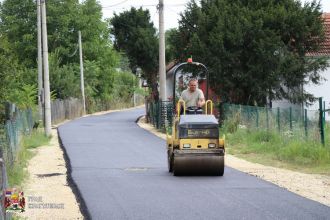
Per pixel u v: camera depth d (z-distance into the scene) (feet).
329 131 85.71
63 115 191.93
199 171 60.75
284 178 59.93
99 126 152.46
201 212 42.78
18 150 75.20
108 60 257.96
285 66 115.85
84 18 243.81
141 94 360.28
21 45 237.04
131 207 44.91
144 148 92.58
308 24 121.80
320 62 119.75
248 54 115.96
